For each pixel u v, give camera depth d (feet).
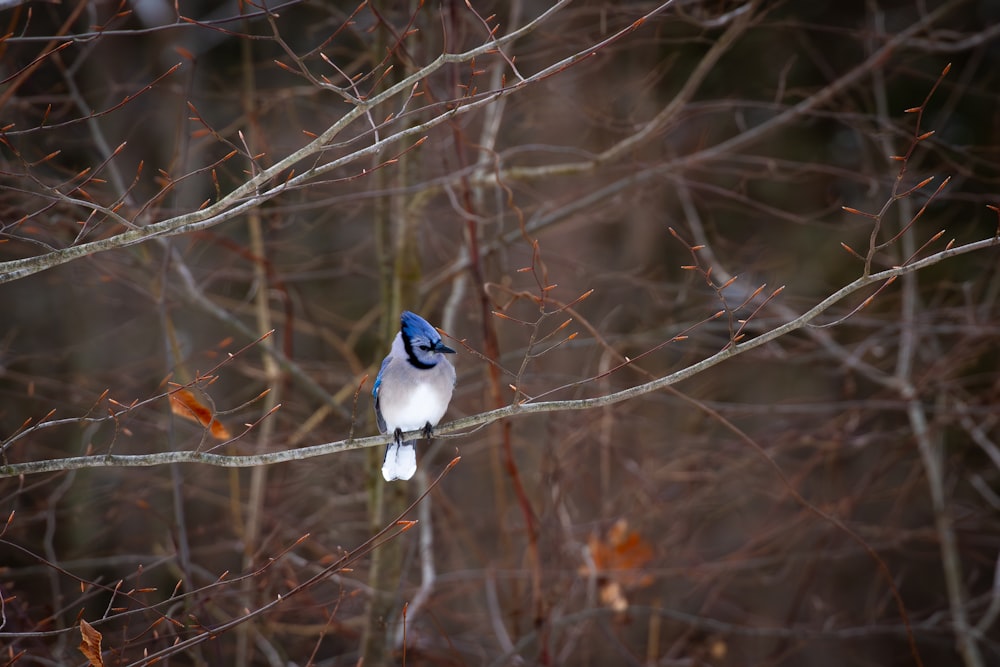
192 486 39.40
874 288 47.85
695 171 47.88
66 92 46.06
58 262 18.76
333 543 42.75
